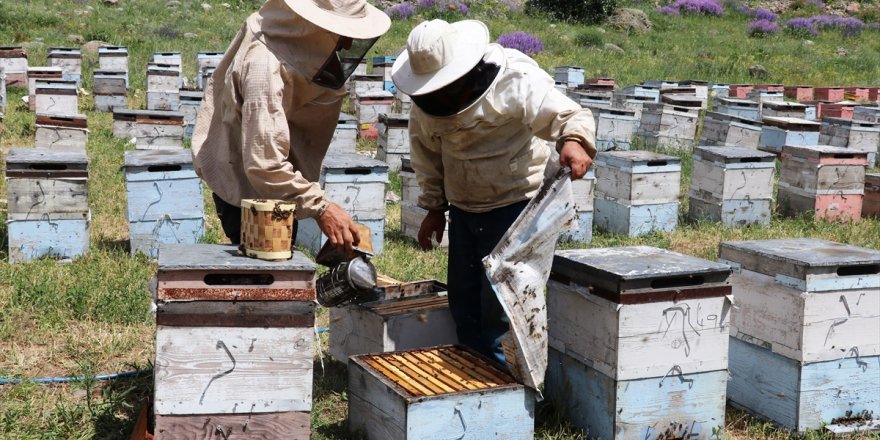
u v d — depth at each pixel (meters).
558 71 19.95
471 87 3.60
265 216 3.11
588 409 3.81
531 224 3.46
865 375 3.96
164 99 14.74
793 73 25.94
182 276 3.01
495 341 4.04
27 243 6.55
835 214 8.80
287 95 3.38
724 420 3.90
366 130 13.38
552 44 27.38
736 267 4.17
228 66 3.53
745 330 4.14
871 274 3.91
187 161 6.80
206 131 3.61
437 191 4.29
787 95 21.06
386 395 3.49
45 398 4.14
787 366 3.92
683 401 3.72
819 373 3.88
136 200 6.71
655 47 28.67
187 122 12.80
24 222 6.52
